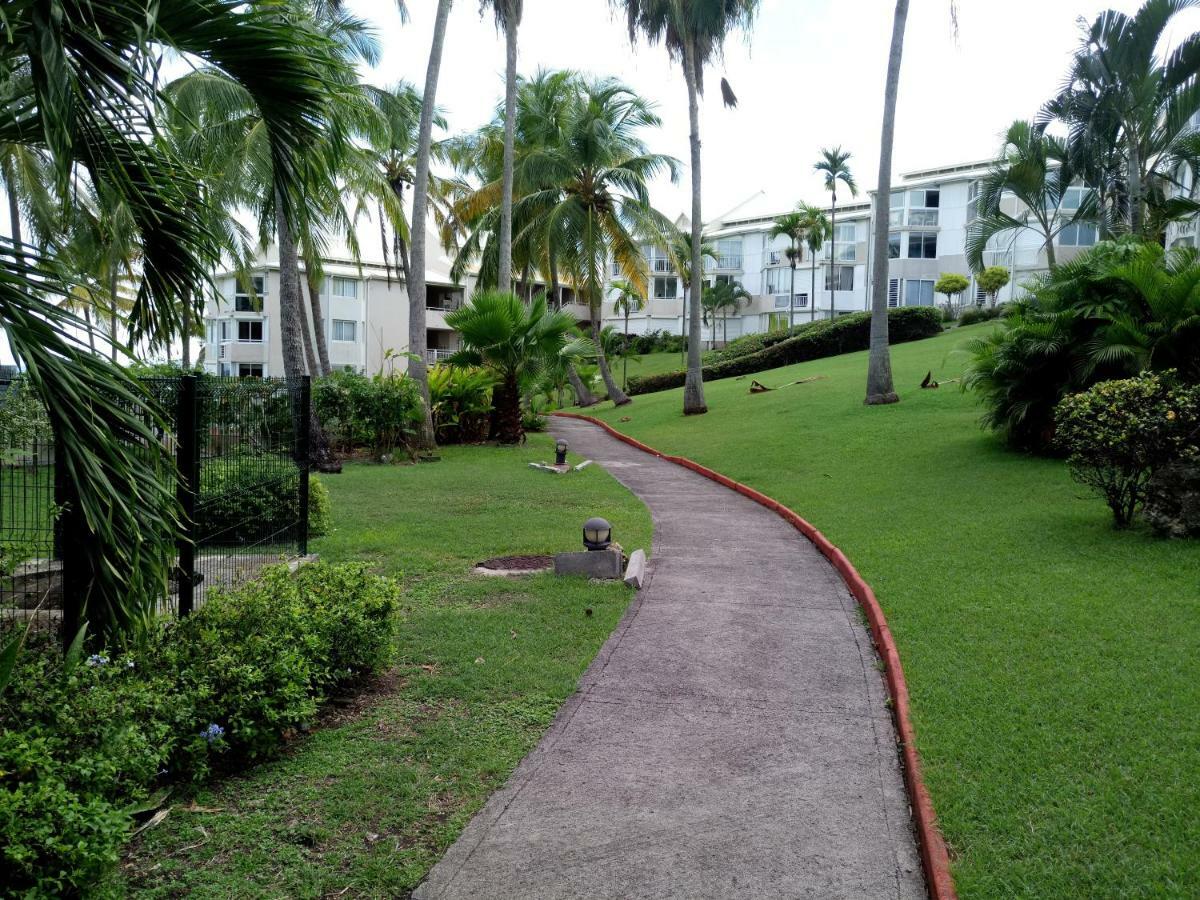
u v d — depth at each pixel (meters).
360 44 24.17
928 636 5.87
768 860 3.43
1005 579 7.08
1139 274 11.08
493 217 31.09
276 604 5.18
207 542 6.24
